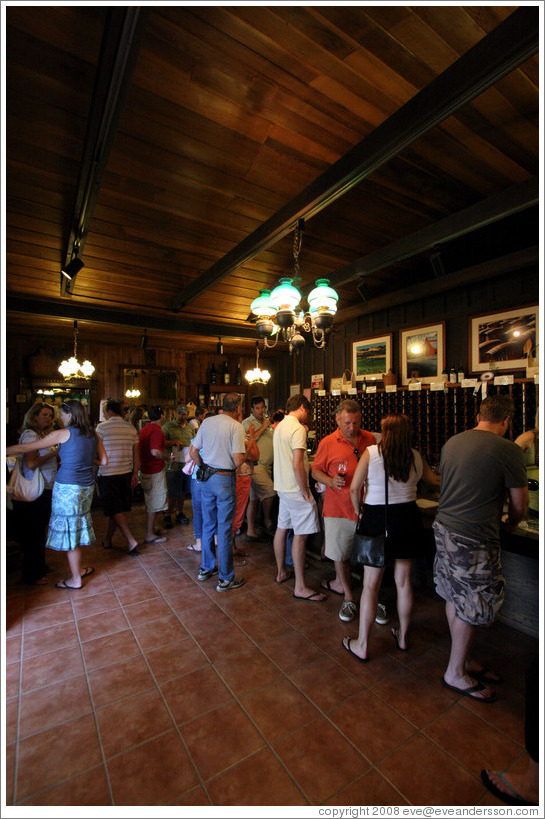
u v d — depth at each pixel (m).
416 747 1.44
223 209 2.67
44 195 2.40
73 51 1.54
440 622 2.30
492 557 1.63
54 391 6.02
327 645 2.08
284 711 1.62
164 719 1.58
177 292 4.14
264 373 6.06
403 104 1.91
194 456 2.84
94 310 4.40
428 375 4.10
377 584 1.90
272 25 1.47
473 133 2.07
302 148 2.18
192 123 1.96
